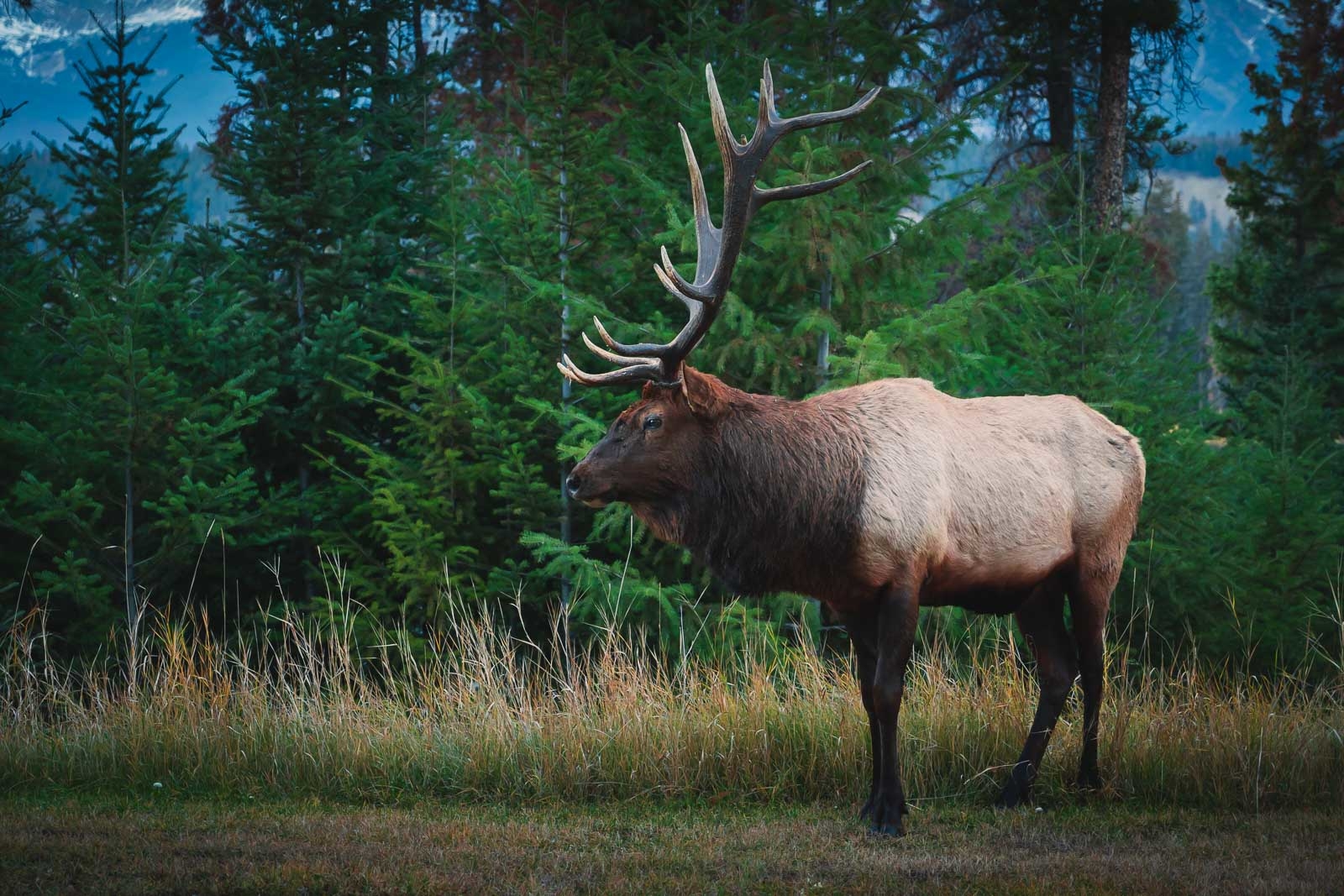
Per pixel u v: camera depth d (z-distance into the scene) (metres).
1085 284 22.14
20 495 18.02
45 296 22.06
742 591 11.65
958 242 19.19
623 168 21.02
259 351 21.50
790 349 18.92
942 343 18.05
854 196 18.38
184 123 22.19
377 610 19.38
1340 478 25.67
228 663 18.98
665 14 22.28
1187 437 20.30
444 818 11.24
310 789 12.51
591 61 20.89
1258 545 20.25
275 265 22.78
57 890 8.37
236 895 8.49
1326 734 12.31
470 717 13.42
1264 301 39.78
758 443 11.29
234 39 22.61
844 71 19.02
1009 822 11.05
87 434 18.72
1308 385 31.12
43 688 16.42
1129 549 19.38
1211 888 8.72
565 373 11.57
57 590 18.19
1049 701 12.20
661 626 18.19
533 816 11.38
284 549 21.55
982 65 32.34
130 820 10.81
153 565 19.16
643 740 12.70
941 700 13.29
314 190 22.02
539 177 20.45
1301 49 41.59
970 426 11.96
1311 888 8.70
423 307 20.70
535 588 19.72
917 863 9.52
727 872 9.29
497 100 30.36
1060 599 12.52
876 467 11.15
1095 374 19.66
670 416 11.36
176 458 19.38
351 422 22.47
